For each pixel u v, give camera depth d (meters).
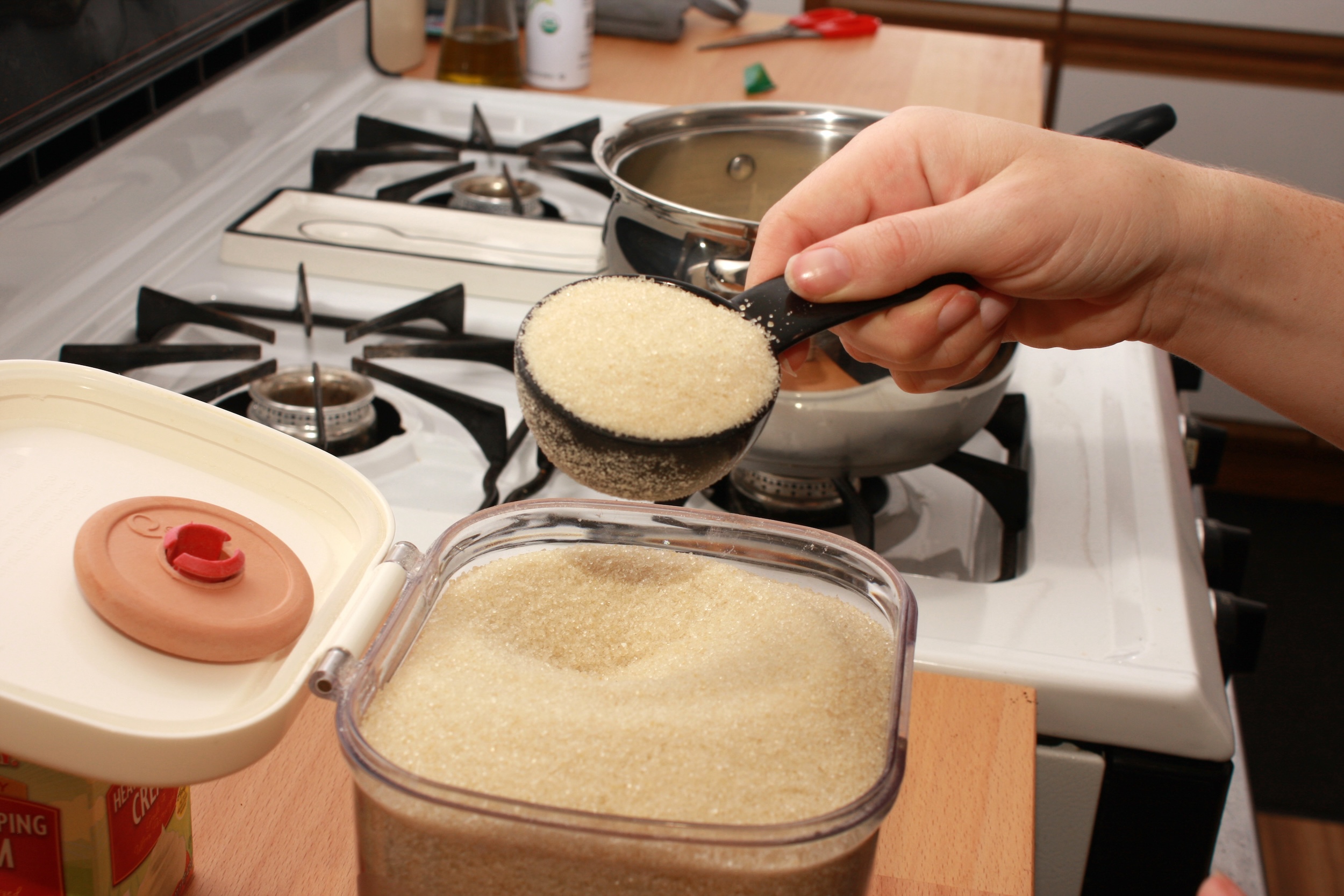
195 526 0.34
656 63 1.34
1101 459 0.65
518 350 0.41
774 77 1.30
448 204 0.98
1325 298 0.54
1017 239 0.47
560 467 0.41
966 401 0.56
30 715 0.27
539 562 0.39
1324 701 1.65
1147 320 0.57
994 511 0.65
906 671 0.32
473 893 0.29
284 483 0.39
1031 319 0.59
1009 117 1.19
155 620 0.31
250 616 0.33
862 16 1.55
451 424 0.70
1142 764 0.49
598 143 0.64
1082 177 0.49
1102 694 0.47
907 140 0.50
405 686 0.32
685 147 0.73
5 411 0.38
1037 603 0.52
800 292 0.44
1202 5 1.93
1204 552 0.66
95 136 0.77
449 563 0.37
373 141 1.04
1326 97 1.95
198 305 0.75
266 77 1.00
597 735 0.30
